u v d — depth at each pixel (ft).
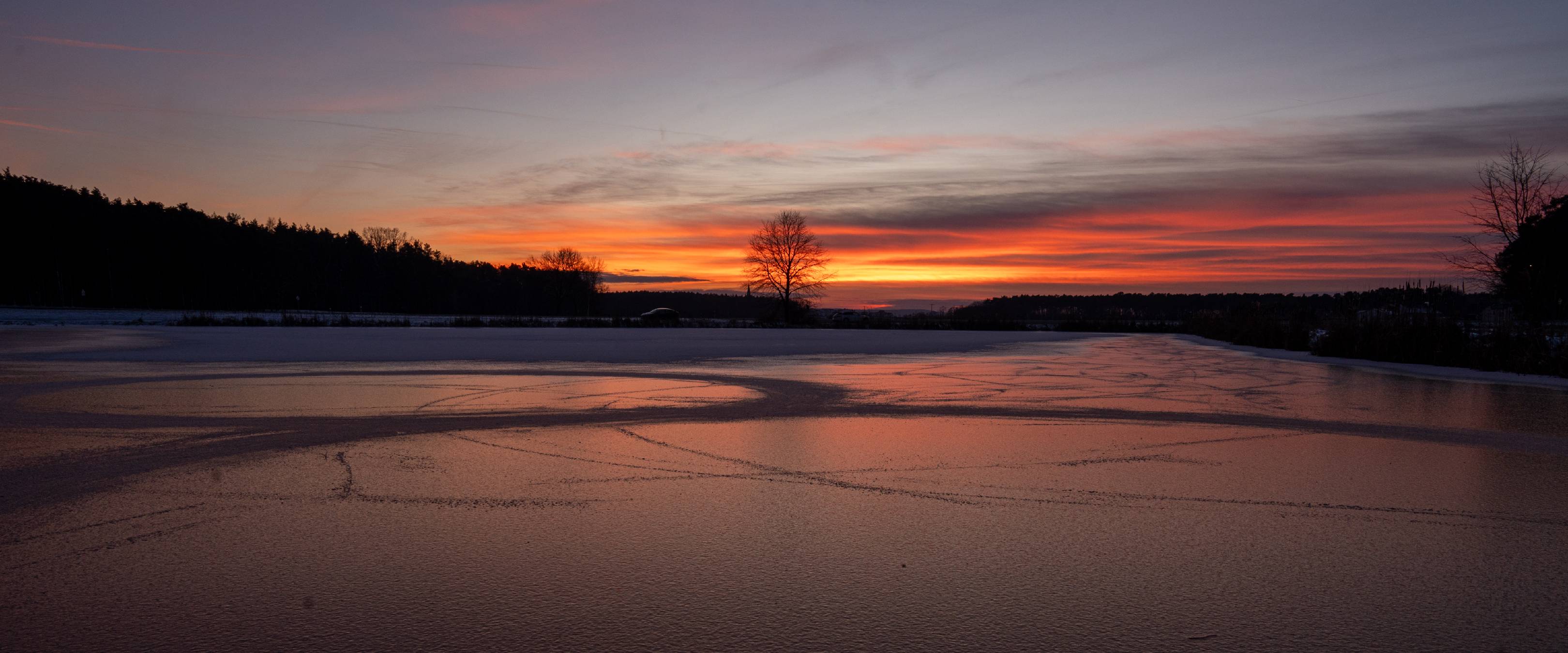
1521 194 98.17
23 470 21.61
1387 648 10.88
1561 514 17.83
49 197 279.90
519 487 20.10
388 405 35.78
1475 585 13.28
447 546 15.17
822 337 122.52
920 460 23.77
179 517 17.02
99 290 284.00
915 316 234.99
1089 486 20.45
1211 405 38.19
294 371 52.95
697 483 20.62
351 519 17.01
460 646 10.86
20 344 80.59
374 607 12.19
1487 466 23.26
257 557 14.47
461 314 307.37
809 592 12.95
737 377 51.16
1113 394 42.75
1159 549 15.23
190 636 11.13
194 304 301.43
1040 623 11.73
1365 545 15.46
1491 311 96.12
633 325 175.11
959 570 14.01
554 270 351.46
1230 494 19.65
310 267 335.06
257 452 24.44
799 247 220.23
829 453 24.89
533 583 13.28
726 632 11.41
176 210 321.93
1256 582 13.42
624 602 12.47
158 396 38.37
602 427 29.94
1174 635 11.30
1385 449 26.11
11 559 14.23
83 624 11.46
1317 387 47.96
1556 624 11.68
